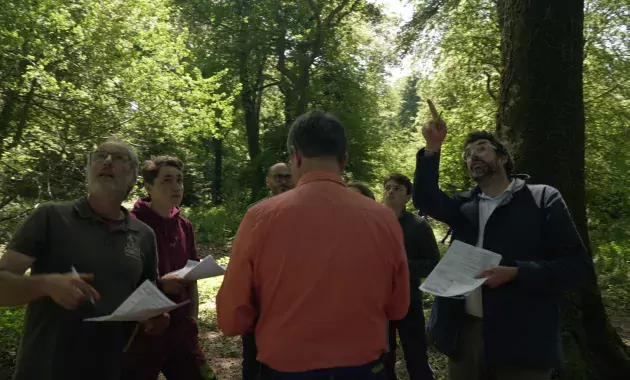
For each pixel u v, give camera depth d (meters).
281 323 2.03
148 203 3.64
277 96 31.02
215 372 5.91
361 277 2.06
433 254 4.30
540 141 4.36
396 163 26.17
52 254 2.49
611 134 14.77
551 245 2.95
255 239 2.08
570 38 4.42
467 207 3.24
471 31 16.41
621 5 15.02
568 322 4.30
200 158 24.17
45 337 2.45
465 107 17.39
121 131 10.50
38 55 9.43
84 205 2.61
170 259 3.58
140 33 11.13
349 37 26.59
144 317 2.43
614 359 4.39
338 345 2.01
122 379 3.26
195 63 22.92
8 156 9.26
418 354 4.16
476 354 3.11
